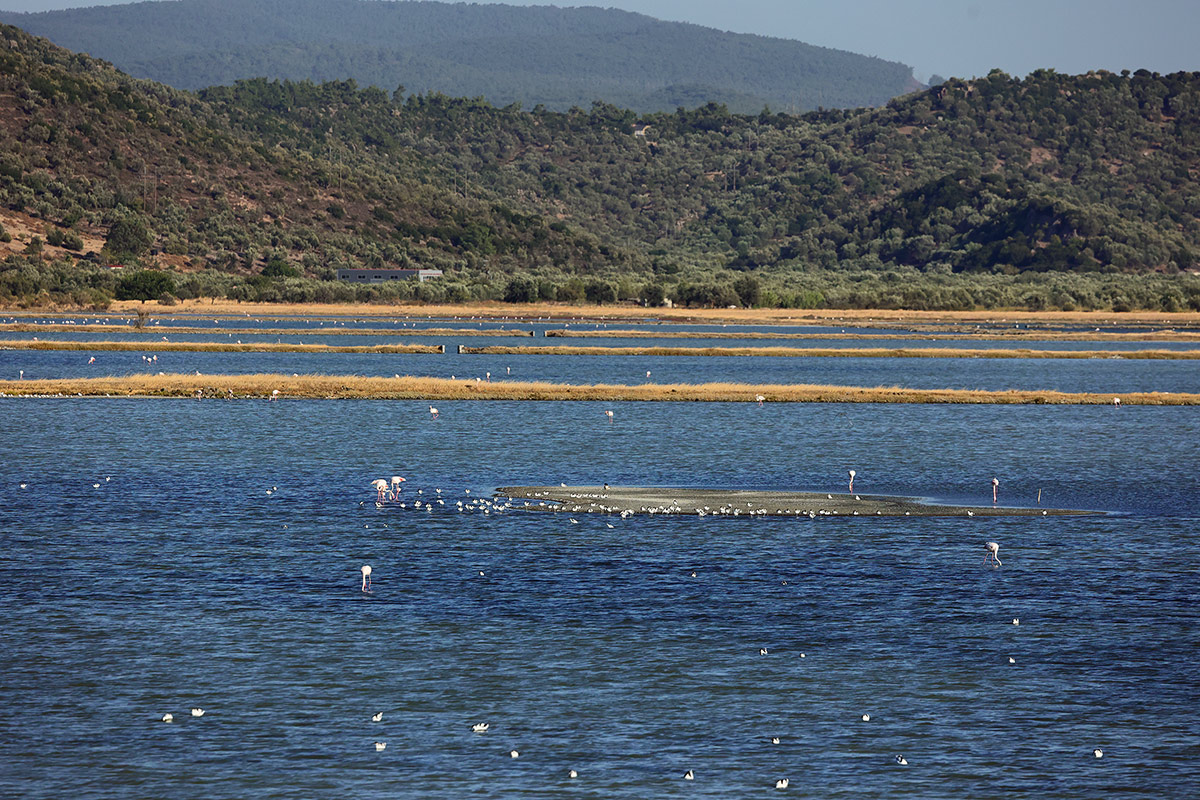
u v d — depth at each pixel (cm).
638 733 11238
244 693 12044
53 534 18462
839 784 10288
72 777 10288
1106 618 14588
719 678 12569
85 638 13525
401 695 12031
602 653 13250
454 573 16388
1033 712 11769
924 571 16700
